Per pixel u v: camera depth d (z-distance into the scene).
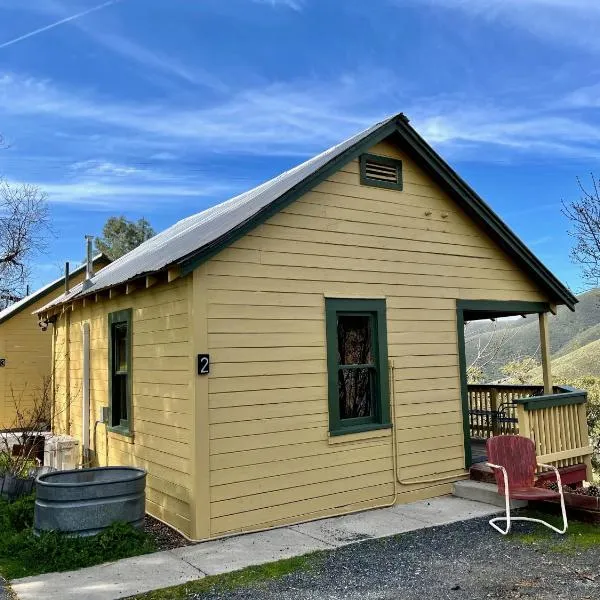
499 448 6.61
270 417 6.29
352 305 7.12
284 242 6.61
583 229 15.46
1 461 8.36
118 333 8.39
